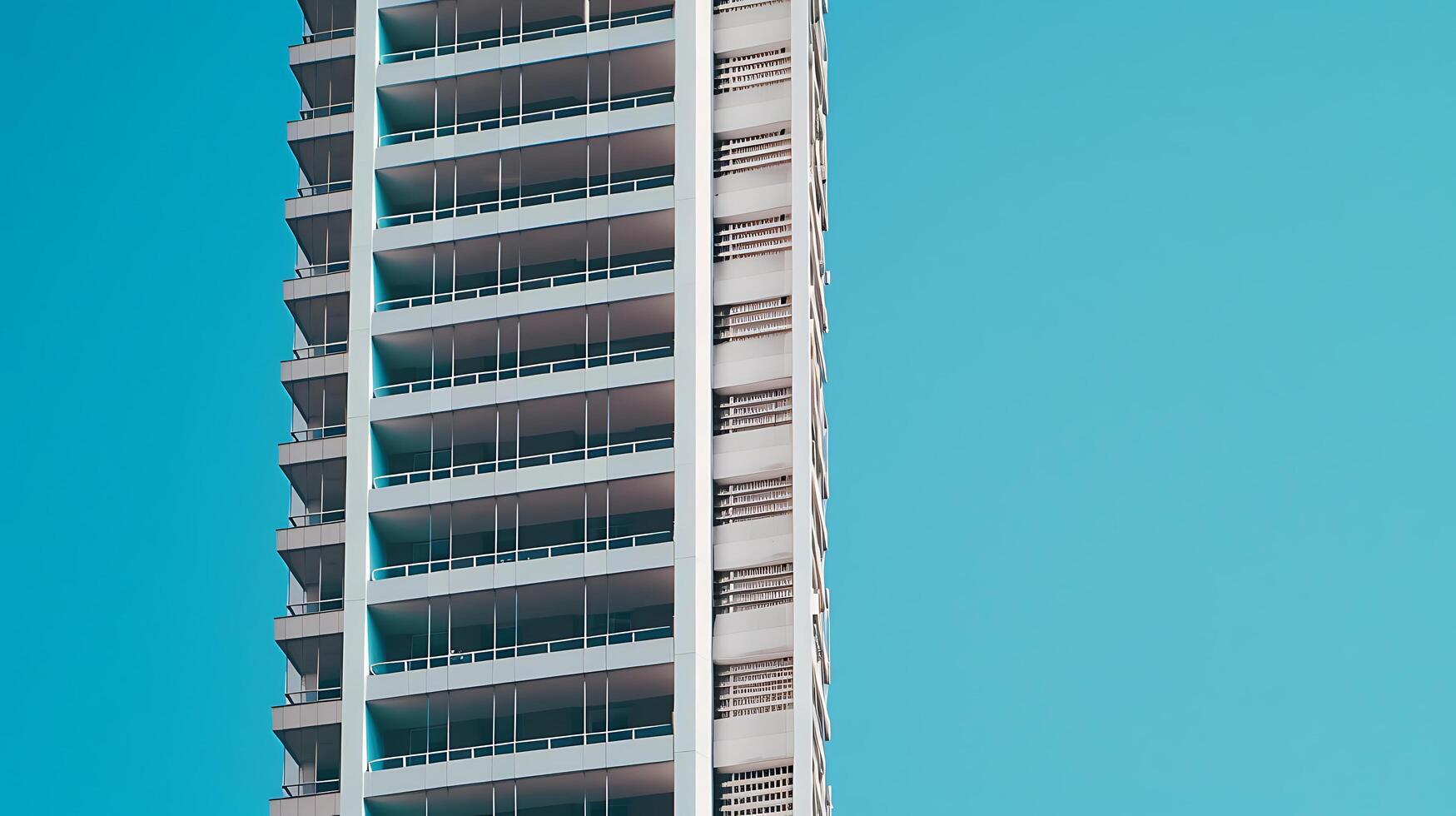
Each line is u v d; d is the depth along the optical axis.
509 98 94.19
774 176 89.31
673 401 86.06
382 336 89.38
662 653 80.50
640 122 90.31
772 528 82.94
